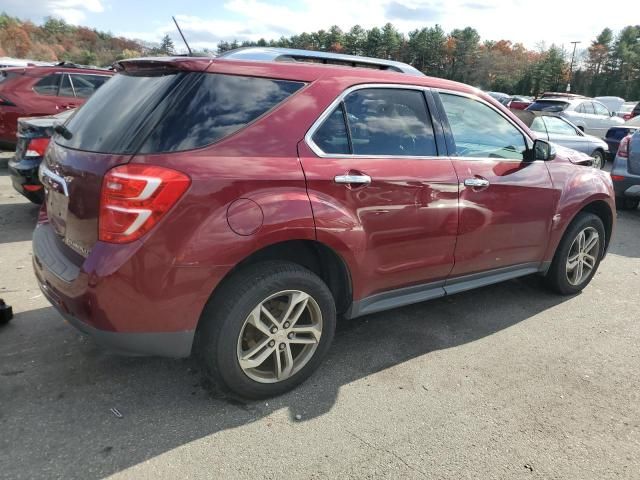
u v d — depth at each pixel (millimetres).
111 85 2863
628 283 4922
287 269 2693
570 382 3137
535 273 4586
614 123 16797
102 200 2285
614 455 2510
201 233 2346
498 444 2547
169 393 2834
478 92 3695
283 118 2676
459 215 3387
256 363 2686
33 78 8625
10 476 2188
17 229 5656
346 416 2713
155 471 2266
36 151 5645
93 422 2564
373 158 2975
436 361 3320
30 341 3299
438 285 3523
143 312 2340
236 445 2455
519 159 3854
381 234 3018
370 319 3914
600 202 4520
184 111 2428
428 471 2344
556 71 82500
